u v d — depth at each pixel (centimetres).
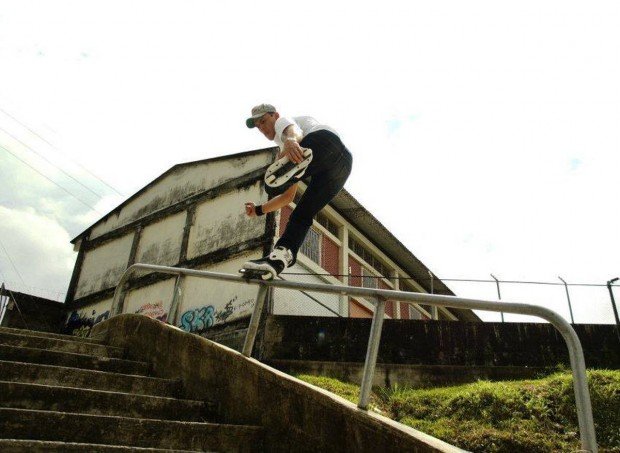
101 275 1664
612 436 684
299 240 362
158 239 1525
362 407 289
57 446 260
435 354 999
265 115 375
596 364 1005
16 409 295
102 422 312
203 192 1454
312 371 976
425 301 279
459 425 706
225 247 1286
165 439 320
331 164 342
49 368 387
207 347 432
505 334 1023
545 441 645
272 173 344
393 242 1597
